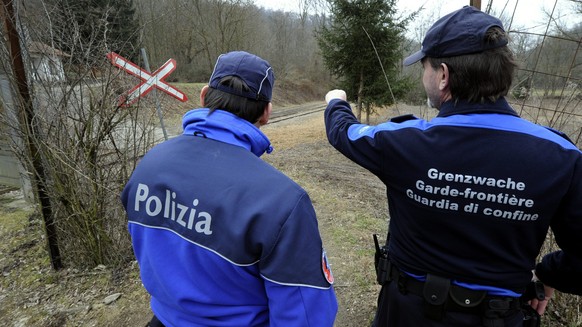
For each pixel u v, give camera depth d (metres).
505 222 1.06
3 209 4.95
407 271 1.26
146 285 1.20
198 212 1.04
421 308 1.22
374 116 17.95
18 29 2.73
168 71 3.75
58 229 3.32
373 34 11.35
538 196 1.03
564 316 2.34
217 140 1.13
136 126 3.20
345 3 11.34
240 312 1.11
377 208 4.88
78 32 2.86
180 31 30.34
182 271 1.08
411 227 1.20
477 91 1.10
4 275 3.39
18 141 3.11
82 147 3.01
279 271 0.99
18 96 2.84
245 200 1.01
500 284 1.12
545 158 1.02
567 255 1.16
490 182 1.05
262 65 1.21
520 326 1.19
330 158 8.74
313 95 39.47
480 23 1.08
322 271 1.06
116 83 2.99
